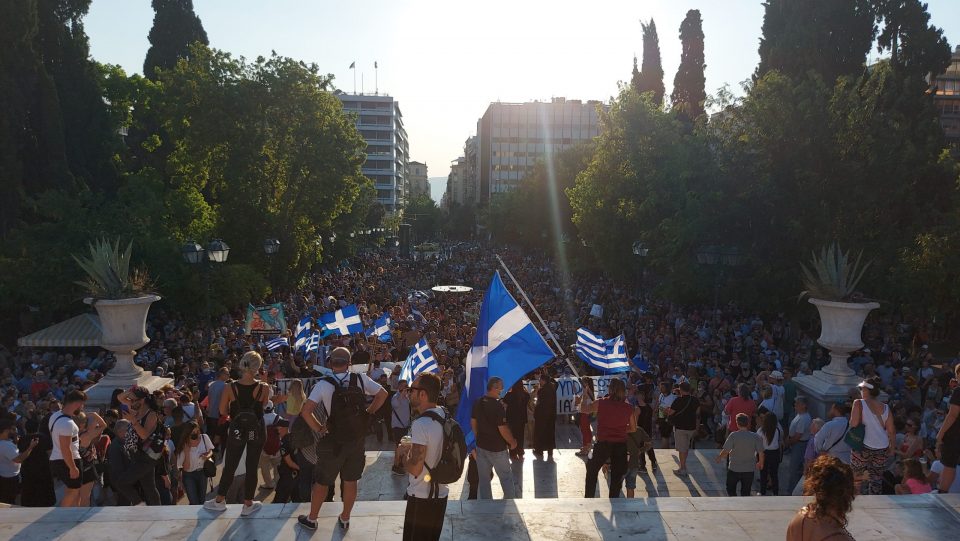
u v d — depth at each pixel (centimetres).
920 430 1223
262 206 3594
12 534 664
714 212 2566
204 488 995
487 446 825
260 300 3247
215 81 3569
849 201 2428
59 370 2009
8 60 3312
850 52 3425
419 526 582
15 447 927
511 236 9238
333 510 721
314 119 3684
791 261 2458
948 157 3020
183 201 3331
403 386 1405
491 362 963
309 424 638
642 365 1942
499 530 687
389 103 15712
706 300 2961
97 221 2752
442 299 3962
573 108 16650
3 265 2550
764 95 2544
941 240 2352
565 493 1059
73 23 3953
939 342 3106
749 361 2138
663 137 3684
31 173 3456
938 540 668
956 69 9619
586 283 4775
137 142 4625
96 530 674
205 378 1705
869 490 848
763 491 1083
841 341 1374
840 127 2456
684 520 714
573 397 1711
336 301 3541
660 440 1586
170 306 2859
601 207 3869
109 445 942
